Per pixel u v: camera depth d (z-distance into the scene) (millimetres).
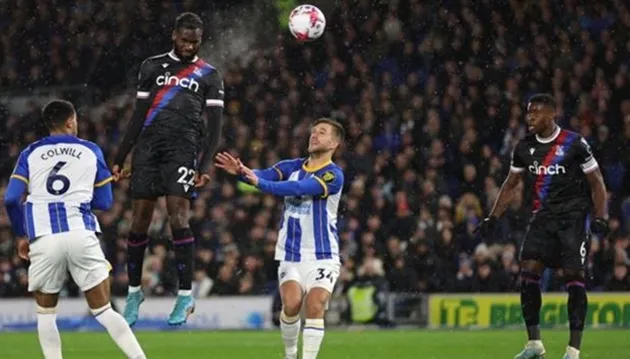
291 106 60469
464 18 64000
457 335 43688
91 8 65188
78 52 64188
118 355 35531
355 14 65000
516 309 49438
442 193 55656
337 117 59562
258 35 67062
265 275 50219
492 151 59719
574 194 29750
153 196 26234
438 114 59906
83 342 40438
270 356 35156
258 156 57125
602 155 58812
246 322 48594
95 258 24656
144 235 26969
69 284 49219
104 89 63656
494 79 62344
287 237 25781
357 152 56188
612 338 41750
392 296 49156
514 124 58844
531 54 63750
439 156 57031
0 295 50625
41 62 64125
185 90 25875
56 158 24750
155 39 64750
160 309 47938
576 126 60312
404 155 56281
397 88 62000
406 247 51688
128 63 64188
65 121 25141
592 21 65750
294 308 25281
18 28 64688
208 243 51750
